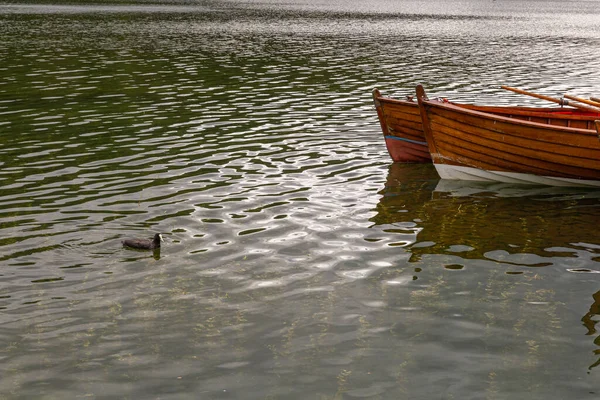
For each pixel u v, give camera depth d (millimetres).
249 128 19562
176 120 20422
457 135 14844
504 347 7969
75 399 6863
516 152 14586
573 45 50344
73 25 54875
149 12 76750
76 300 8883
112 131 18828
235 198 13164
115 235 11078
